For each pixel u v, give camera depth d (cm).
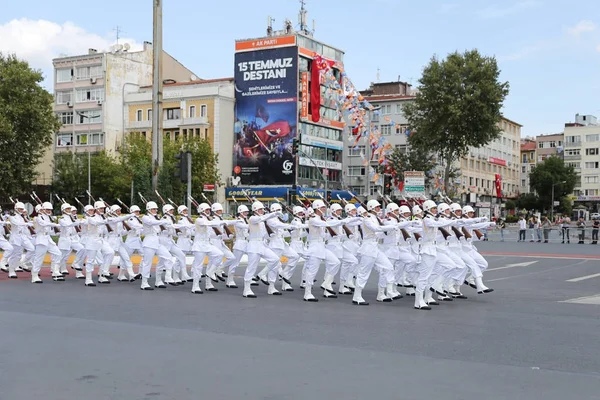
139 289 1725
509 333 1055
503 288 1747
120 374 776
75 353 890
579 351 917
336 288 1794
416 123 5156
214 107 6906
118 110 7450
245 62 6925
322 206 1541
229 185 6925
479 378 763
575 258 2812
